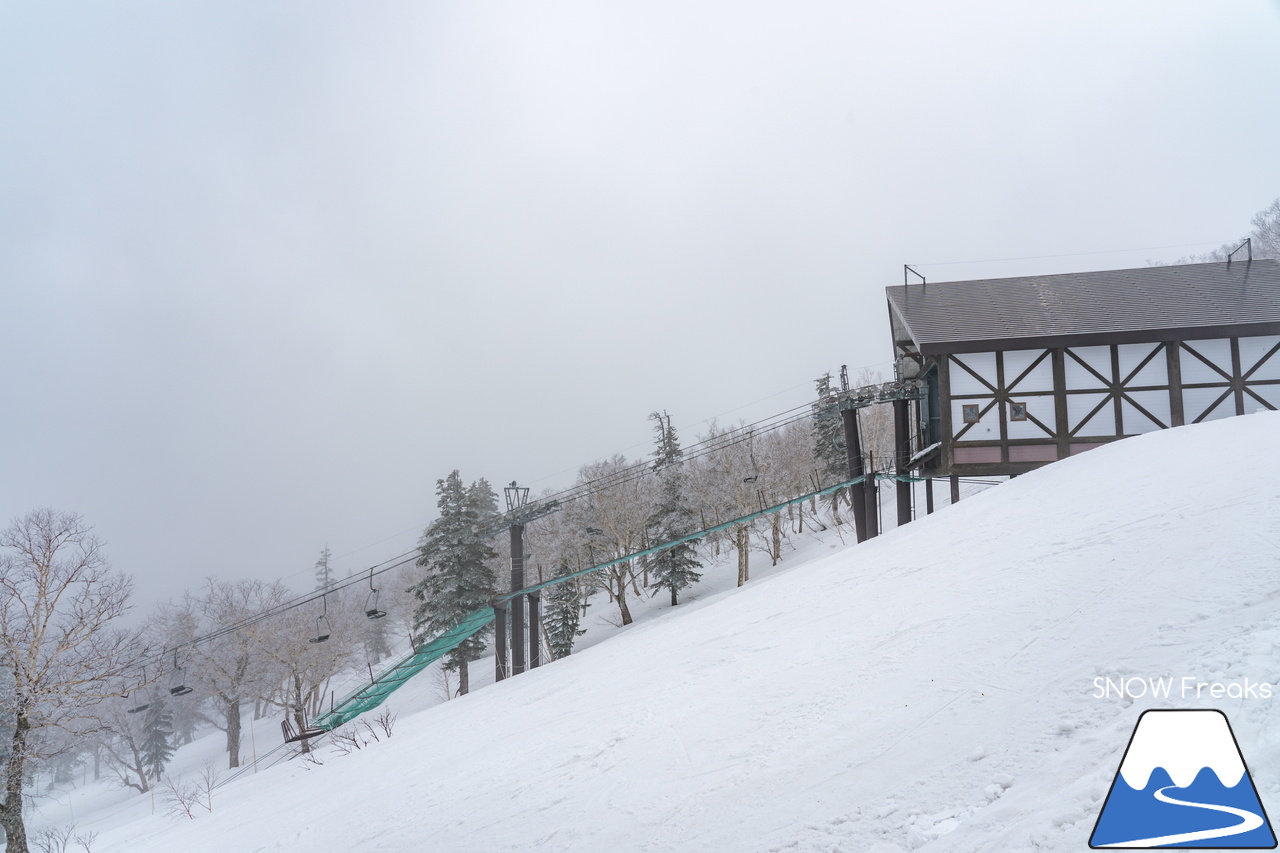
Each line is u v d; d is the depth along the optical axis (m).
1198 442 13.87
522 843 6.07
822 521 56.66
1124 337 22.19
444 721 16.06
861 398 27.06
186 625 47.28
